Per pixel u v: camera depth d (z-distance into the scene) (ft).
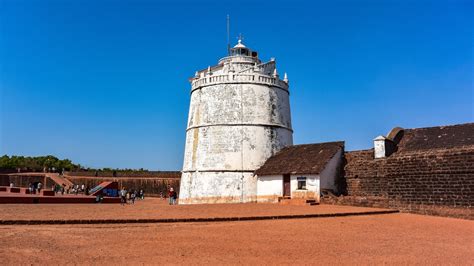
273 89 136.98
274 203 111.04
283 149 131.44
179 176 235.61
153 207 102.22
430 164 89.56
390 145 107.24
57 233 51.67
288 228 60.23
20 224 58.49
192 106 141.49
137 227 59.06
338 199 102.22
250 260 38.52
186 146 142.31
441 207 84.38
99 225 60.39
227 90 132.46
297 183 112.47
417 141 106.63
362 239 52.03
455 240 53.01
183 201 135.64
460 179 83.76
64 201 124.16
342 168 114.42
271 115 134.21
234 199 124.36
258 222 66.74
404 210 89.40
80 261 36.45
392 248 46.21
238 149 127.85
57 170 304.09
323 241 49.78
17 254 38.70
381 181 102.22
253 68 138.10
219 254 40.96
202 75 141.28
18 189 164.66
